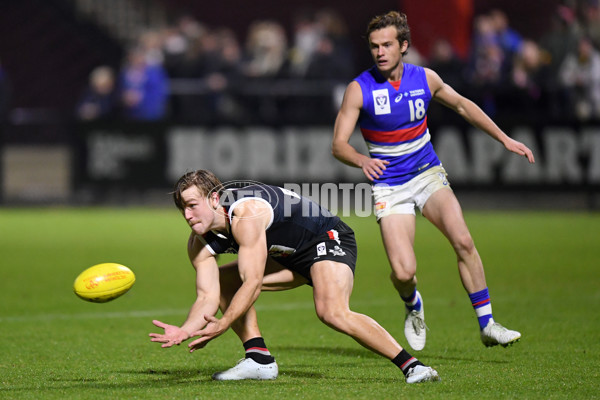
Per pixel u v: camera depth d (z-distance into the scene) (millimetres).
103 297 11219
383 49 13945
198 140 39312
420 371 11492
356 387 11320
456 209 14133
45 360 13641
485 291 14000
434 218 14297
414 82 14328
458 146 38469
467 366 13062
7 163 42000
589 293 20766
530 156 14133
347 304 11531
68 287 22047
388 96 14172
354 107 14195
